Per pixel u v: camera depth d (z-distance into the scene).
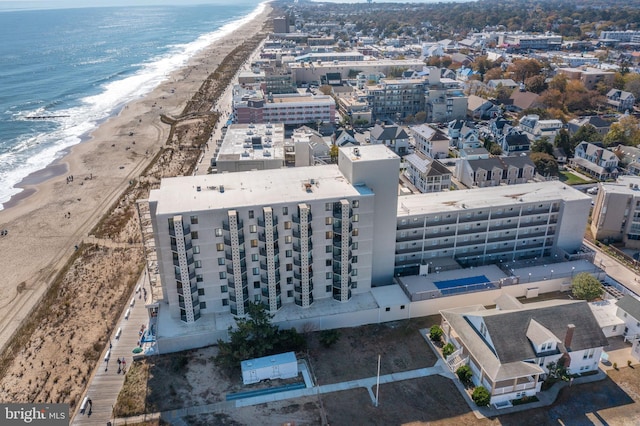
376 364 87.56
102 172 182.38
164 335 89.56
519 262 113.56
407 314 99.62
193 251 89.56
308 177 101.06
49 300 108.56
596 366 85.31
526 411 77.56
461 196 115.75
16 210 152.62
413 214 106.44
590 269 109.75
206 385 83.00
